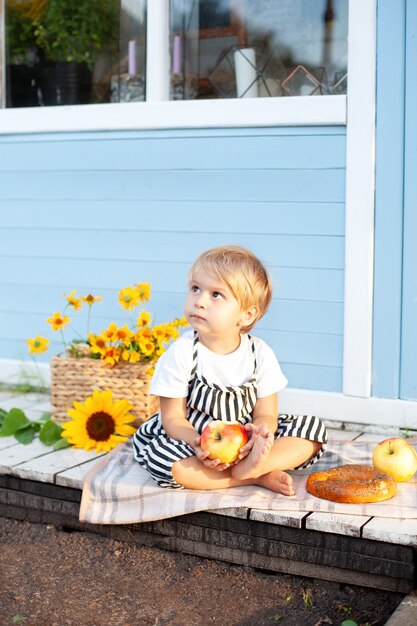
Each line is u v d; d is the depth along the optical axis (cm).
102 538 312
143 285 370
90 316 444
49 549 310
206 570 290
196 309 296
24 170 450
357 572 270
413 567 261
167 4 417
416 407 375
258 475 289
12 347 464
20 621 263
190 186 414
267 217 400
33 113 442
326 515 275
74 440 351
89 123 430
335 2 387
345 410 388
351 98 373
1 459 337
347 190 378
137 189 426
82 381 371
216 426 284
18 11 453
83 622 263
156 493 296
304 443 303
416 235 368
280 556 281
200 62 417
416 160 365
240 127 399
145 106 416
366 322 380
